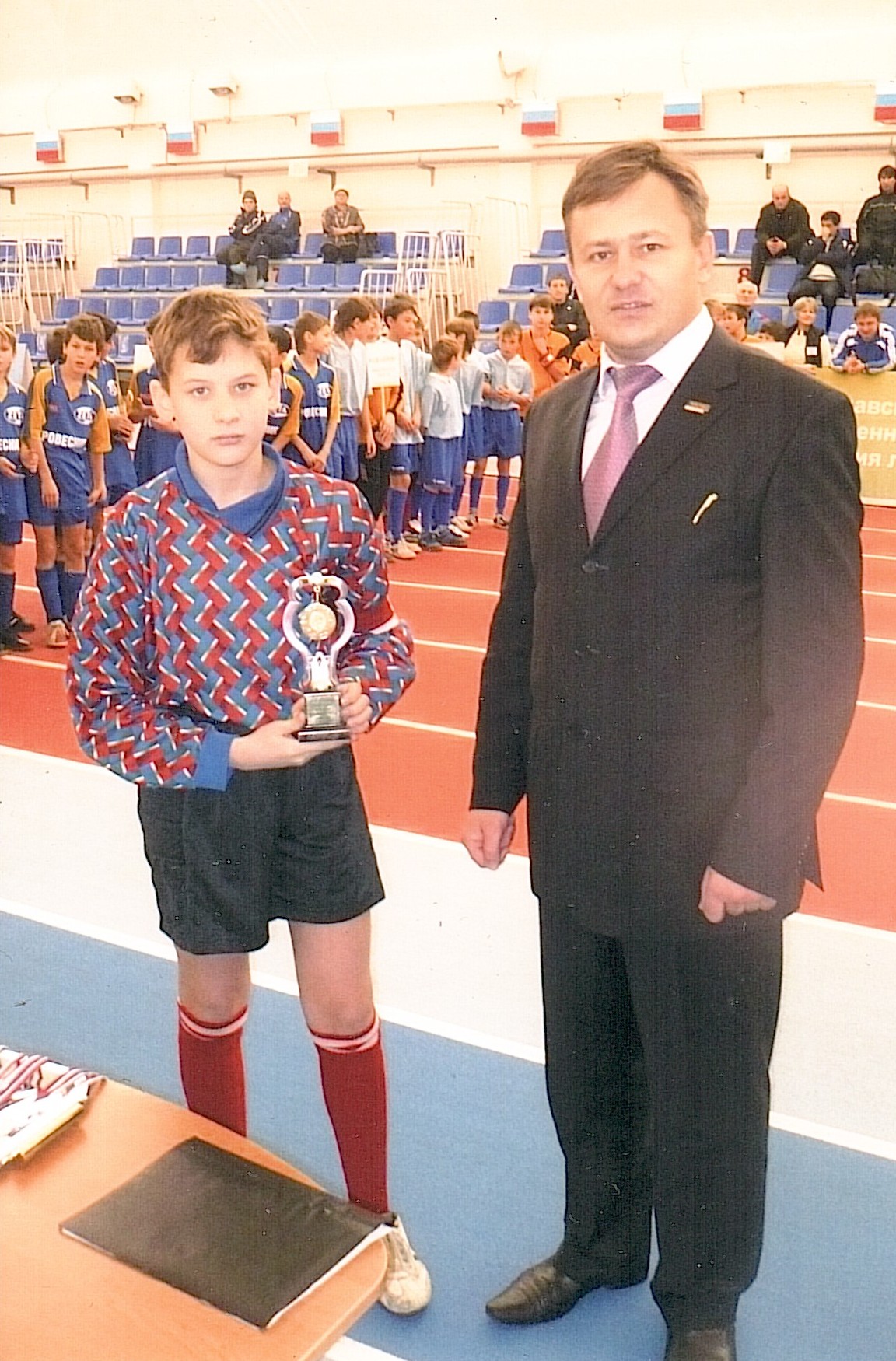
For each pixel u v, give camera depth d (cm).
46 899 385
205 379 183
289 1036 312
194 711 199
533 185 1415
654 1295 212
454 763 496
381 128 1441
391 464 866
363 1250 148
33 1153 163
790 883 176
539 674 197
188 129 1498
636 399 182
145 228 1597
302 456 773
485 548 934
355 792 209
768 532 172
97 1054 305
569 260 184
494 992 331
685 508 176
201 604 193
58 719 546
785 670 170
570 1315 225
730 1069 194
